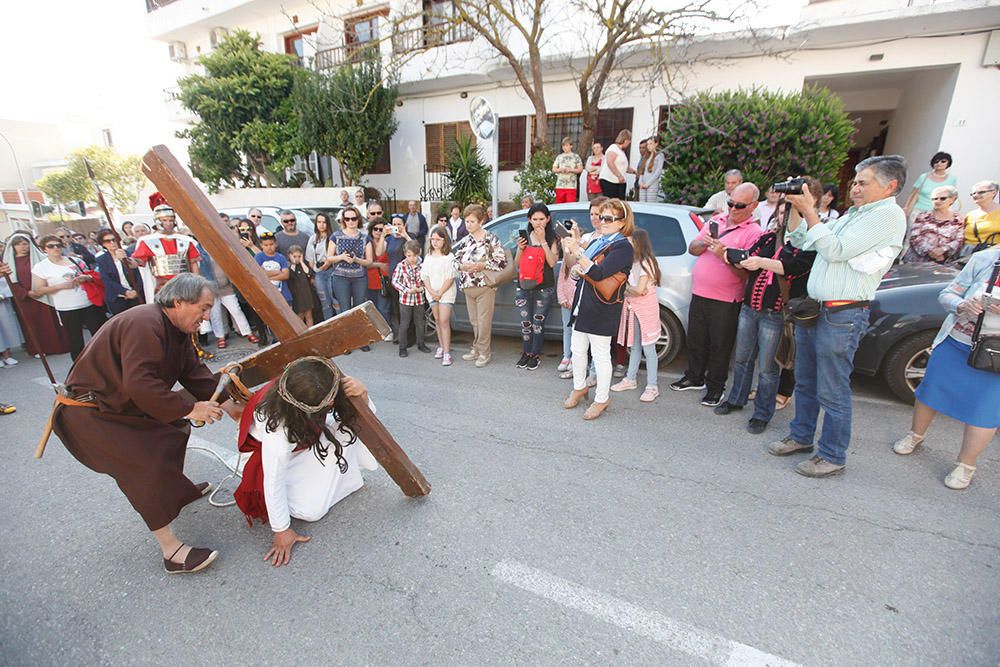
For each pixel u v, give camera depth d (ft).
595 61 27.66
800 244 10.25
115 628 6.81
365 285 20.01
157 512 7.45
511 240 18.66
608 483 9.88
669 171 26.53
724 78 30.78
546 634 6.47
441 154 43.11
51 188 80.64
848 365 9.41
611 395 14.46
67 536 8.84
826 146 23.93
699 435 11.85
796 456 10.78
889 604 6.84
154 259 18.74
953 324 9.42
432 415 13.34
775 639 6.32
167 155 7.21
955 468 9.77
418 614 6.84
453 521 8.82
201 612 7.02
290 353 8.11
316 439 7.59
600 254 11.98
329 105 39.88
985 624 6.50
